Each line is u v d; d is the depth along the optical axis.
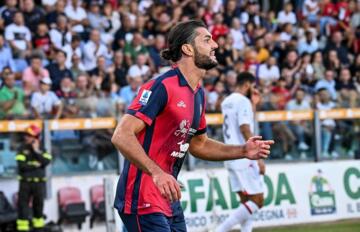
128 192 11.52
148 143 11.32
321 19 40.75
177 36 11.51
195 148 12.47
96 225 26.97
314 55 36.78
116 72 31.52
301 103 31.77
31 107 27.27
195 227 26.70
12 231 25.67
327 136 31.42
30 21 32.25
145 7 36.94
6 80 27.08
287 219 28.55
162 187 10.44
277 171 28.70
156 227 11.38
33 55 29.02
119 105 28.36
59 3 33.19
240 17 38.19
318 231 26.64
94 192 27.05
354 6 41.69
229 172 22.17
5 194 26.14
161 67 31.31
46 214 26.56
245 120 21.31
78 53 32.59
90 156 27.56
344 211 29.95
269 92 31.77
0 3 34.22
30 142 25.30
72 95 28.78
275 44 37.31
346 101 32.44
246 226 22.09
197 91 11.71
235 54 35.47
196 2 38.06
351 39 40.28
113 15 35.31
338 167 30.11
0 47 30.52
